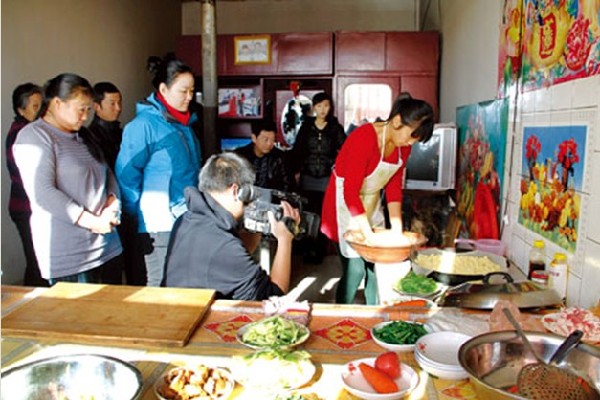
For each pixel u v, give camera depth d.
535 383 1.03
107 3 4.41
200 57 4.88
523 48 2.21
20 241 3.46
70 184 2.18
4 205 3.30
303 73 4.84
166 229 2.50
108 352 1.30
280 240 1.78
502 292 1.55
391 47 4.73
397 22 5.55
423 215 3.66
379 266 2.40
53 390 1.13
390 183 2.56
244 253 1.72
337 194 2.51
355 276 2.54
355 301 3.47
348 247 2.51
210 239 1.73
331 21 5.60
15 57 3.35
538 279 1.80
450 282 1.93
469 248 2.41
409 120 2.16
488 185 2.73
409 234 2.31
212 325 1.46
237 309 1.56
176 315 1.47
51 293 1.63
